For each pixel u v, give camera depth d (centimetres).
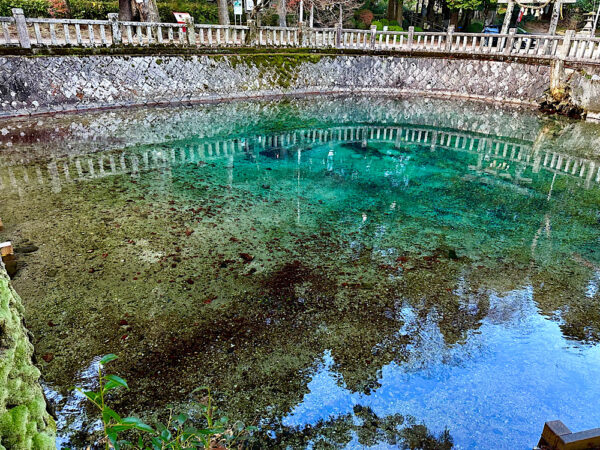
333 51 1700
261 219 650
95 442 290
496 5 2281
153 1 1570
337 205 725
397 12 2581
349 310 444
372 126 1319
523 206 750
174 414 314
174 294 454
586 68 1366
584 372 376
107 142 1021
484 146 1140
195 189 758
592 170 954
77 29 1227
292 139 1148
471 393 348
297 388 344
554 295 487
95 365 357
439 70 1709
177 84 1418
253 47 1561
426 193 802
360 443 299
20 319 220
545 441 225
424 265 540
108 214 635
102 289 455
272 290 471
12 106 1152
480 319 441
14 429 158
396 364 375
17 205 651
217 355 375
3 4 1526
